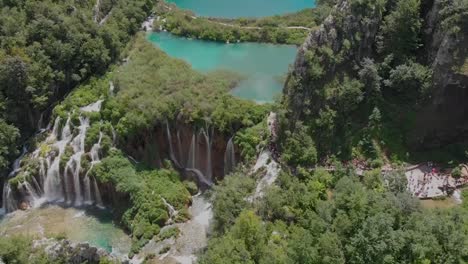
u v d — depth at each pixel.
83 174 80.00
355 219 55.84
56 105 87.56
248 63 95.56
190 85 84.88
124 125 80.56
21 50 86.38
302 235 56.78
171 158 83.56
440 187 66.69
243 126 78.44
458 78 68.50
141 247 70.75
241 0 117.69
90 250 66.00
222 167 81.12
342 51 73.00
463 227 56.03
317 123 72.69
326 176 68.50
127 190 76.44
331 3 92.31
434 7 71.75
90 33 92.94
